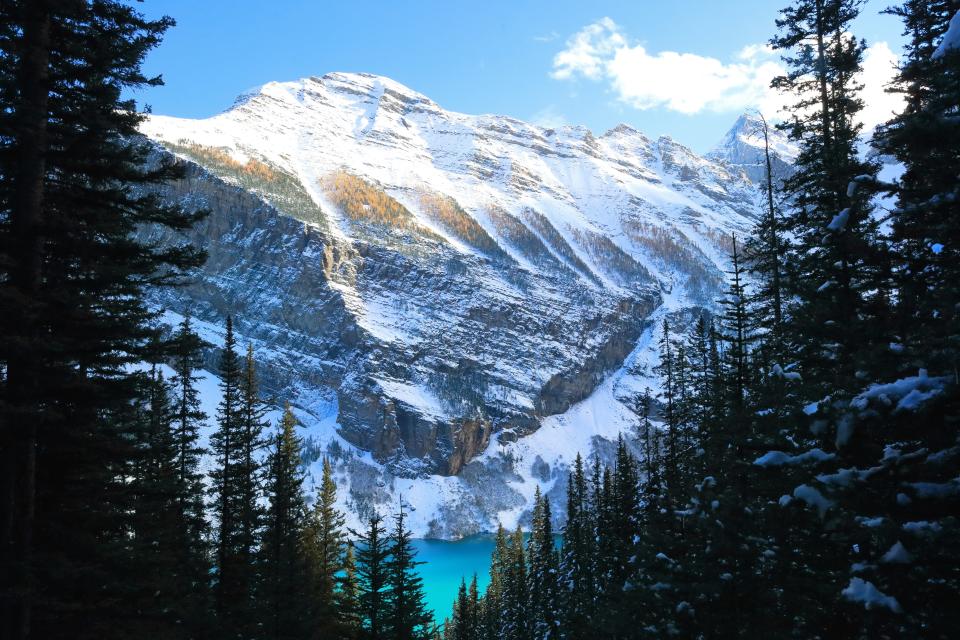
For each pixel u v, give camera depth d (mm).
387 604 46719
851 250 11586
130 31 16812
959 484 8781
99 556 16672
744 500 18156
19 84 16016
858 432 9734
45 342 14523
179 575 30578
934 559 8742
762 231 26938
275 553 40844
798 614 13680
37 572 15281
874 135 16672
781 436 13297
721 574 17938
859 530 9406
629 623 24438
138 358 17594
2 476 15055
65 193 16953
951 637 8570
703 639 19359
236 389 41469
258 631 34812
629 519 43406
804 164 22750
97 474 18000
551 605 59938
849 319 12414
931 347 9117
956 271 9875
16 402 14914
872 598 8977
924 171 9914
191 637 29375
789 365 15828
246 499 40969
